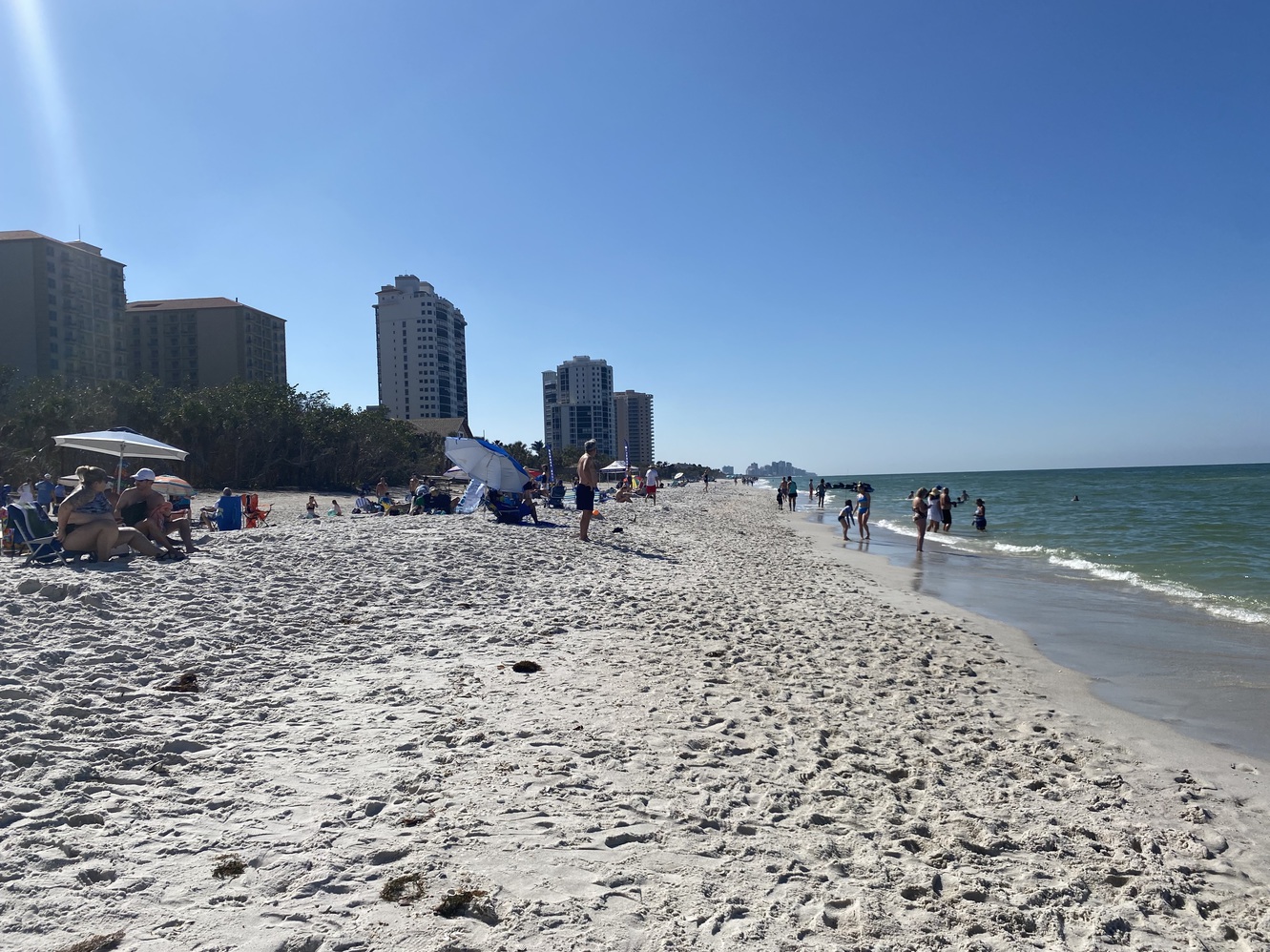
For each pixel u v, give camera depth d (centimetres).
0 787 412
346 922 310
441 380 16162
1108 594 1478
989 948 321
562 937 309
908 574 1783
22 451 5012
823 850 401
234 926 303
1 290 9250
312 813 408
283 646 759
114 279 10519
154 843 367
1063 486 8625
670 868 372
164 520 1212
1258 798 525
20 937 287
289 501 4903
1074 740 636
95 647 693
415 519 2070
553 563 1423
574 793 454
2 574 973
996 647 1005
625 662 786
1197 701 764
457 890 338
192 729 524
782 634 990
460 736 534
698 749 547
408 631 848
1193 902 379
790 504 5706
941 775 533
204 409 6322
